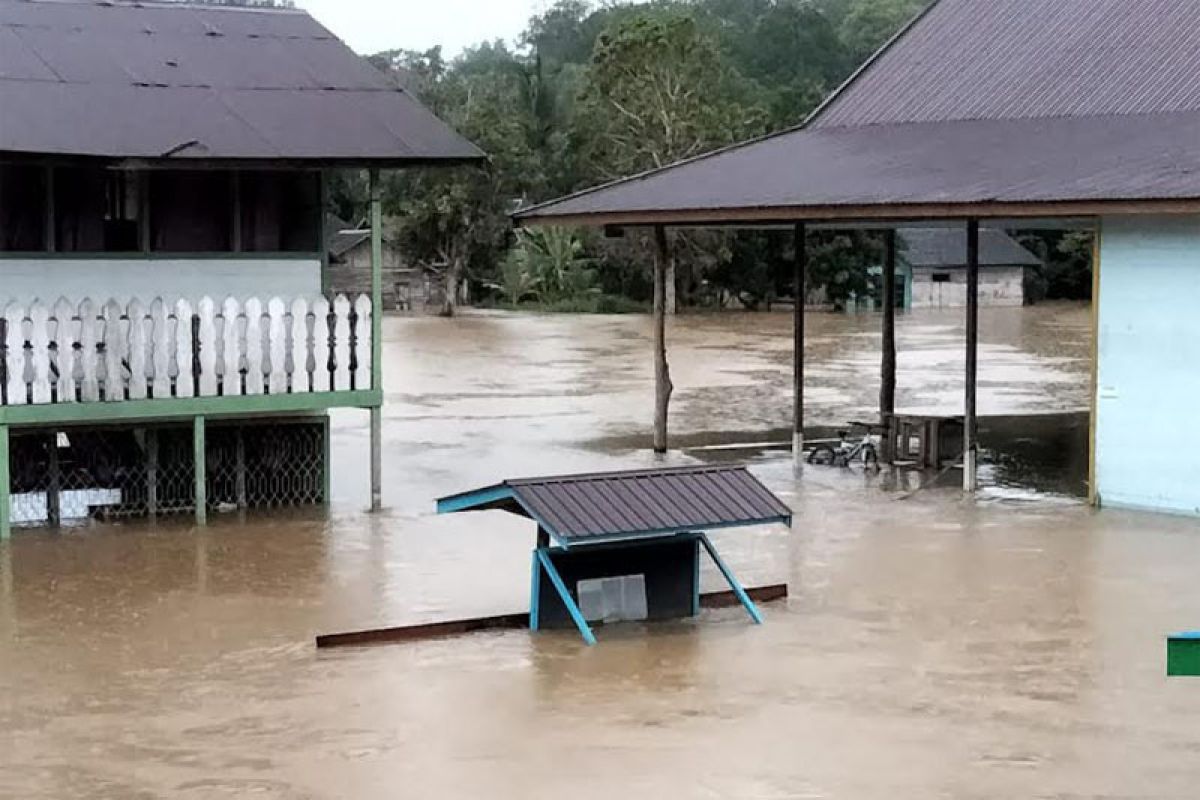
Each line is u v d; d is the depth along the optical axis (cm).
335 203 6400
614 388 2950
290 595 1252
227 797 801
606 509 1120
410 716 934
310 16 1803
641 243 6128
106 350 1498
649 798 795
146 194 1581
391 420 2416
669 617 1178
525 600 1238
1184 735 891
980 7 2398
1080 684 992
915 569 1334
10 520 1551
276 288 1627
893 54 2395
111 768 845
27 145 1407
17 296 1523
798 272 1905
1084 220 1777
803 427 2197
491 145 6341
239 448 1633
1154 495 1603
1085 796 798
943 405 2650
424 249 6284
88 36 1661
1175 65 2022
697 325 5125
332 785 817
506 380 3127
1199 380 1555
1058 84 2102
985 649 1077
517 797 798
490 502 1166
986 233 6394
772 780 821
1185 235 1554
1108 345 1627
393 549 1434
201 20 1748
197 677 1018
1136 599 1219
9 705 959
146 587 1279
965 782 817
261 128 1545
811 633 1126
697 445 2134
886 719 923
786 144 2198
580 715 934
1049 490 1761
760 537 1481
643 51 5853
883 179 1780
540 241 6512
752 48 9881
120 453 1609
